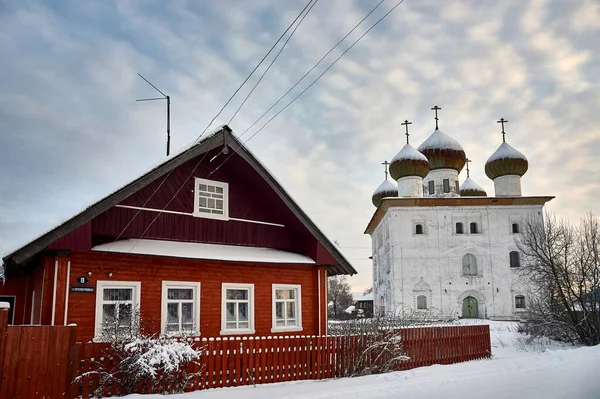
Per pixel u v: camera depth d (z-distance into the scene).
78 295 14.04
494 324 44.84
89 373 10.87
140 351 11.46
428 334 18.00
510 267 53.03
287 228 19.47
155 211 16.23
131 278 15.09
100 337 13.58
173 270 16.03
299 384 13.12
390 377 14.05
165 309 15.63
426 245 53.62
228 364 12.91
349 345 15.30
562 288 28.84
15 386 9.78
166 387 11.84
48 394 10.13
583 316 27.84
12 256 12.85
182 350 11.68
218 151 17.53
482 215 54.44
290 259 18.27
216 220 17.61
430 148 60.47
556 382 13.21
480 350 20.05
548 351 20.11
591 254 28.38
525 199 53.75
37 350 10.12
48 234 13.03
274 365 13.66
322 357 14.64
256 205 18.81
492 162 58.41
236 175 18.38
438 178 60.03
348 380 13.67
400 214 54.44
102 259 14.65
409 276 52.94
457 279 52.91
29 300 17.89
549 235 30.33
